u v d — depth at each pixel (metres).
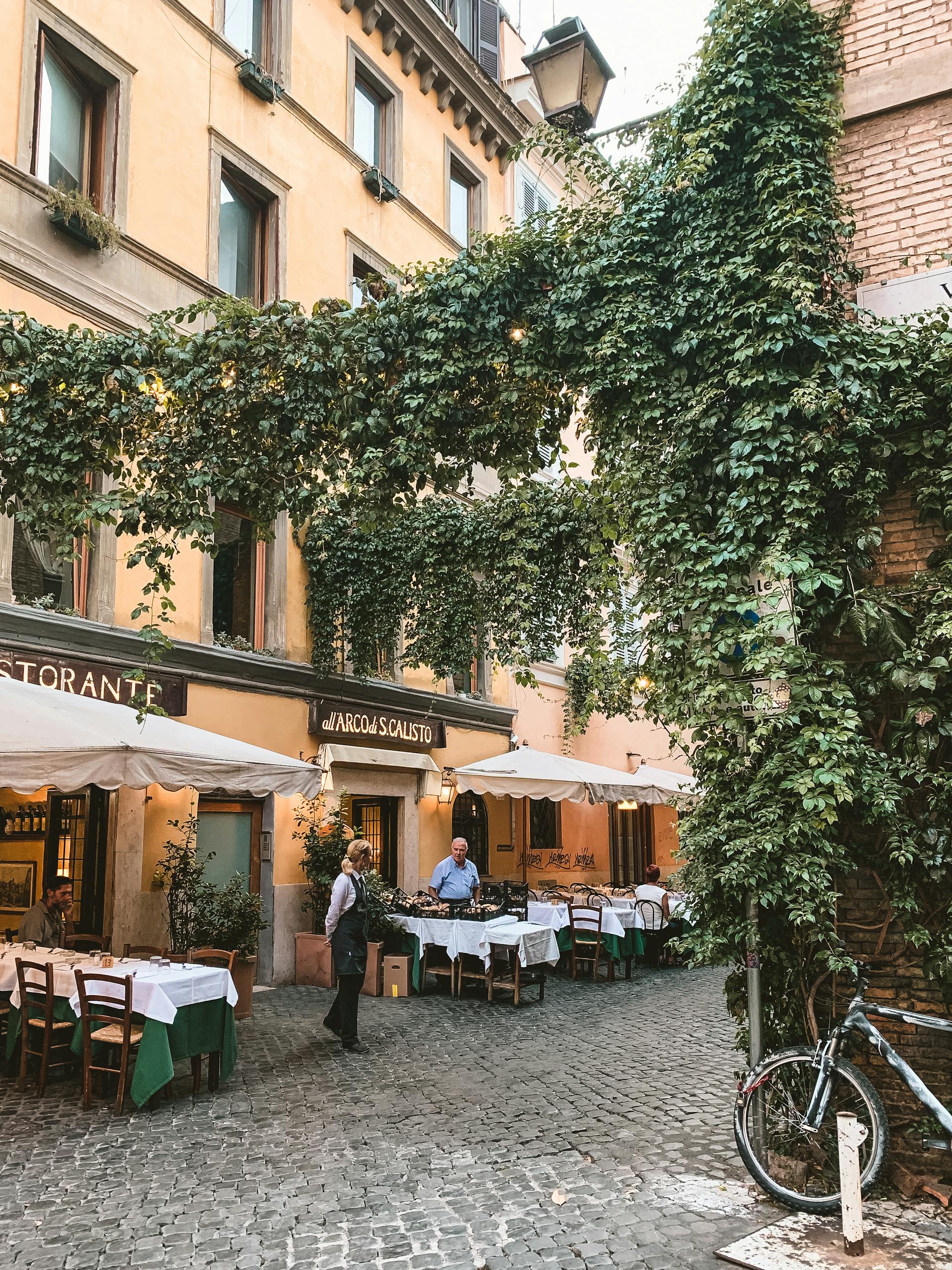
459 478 7.14
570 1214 4.83
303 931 13.20
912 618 5.45
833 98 6.22
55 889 9.36
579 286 6.36
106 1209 4.93
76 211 10.74
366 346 6.79
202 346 6.97
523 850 19.16
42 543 10.54
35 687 8.06
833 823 5.20
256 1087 7.28
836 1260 4.24
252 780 8.28
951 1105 5.21
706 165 5.97
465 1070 7.87
